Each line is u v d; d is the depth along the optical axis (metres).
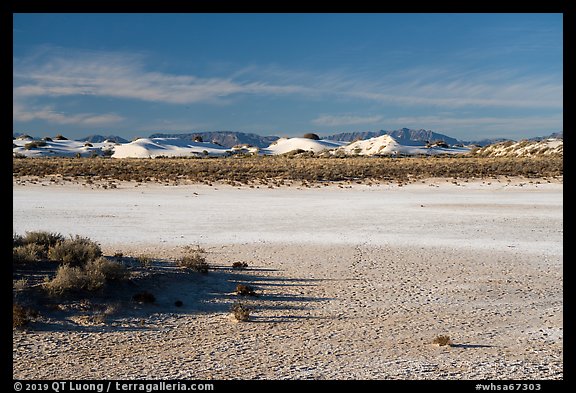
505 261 19.97
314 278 17.19
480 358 10.34
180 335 11.70
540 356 10.44
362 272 18.06
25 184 52.50
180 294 14.81
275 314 13.38
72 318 12.17
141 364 9.92
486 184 54.53
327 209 36.25
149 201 40.69
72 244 16.41
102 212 33.75
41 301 12.59
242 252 21.41
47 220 29.72
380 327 12.37
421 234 26.16
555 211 34.97
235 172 65.62
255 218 31.73
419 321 12.86
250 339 11.47
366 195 46.16
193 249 21.56
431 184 55.06
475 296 15.17
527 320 12.96
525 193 47.09
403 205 38.72
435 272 18.12
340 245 23.12
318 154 160.88
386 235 25.84
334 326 12.44
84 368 9.66
